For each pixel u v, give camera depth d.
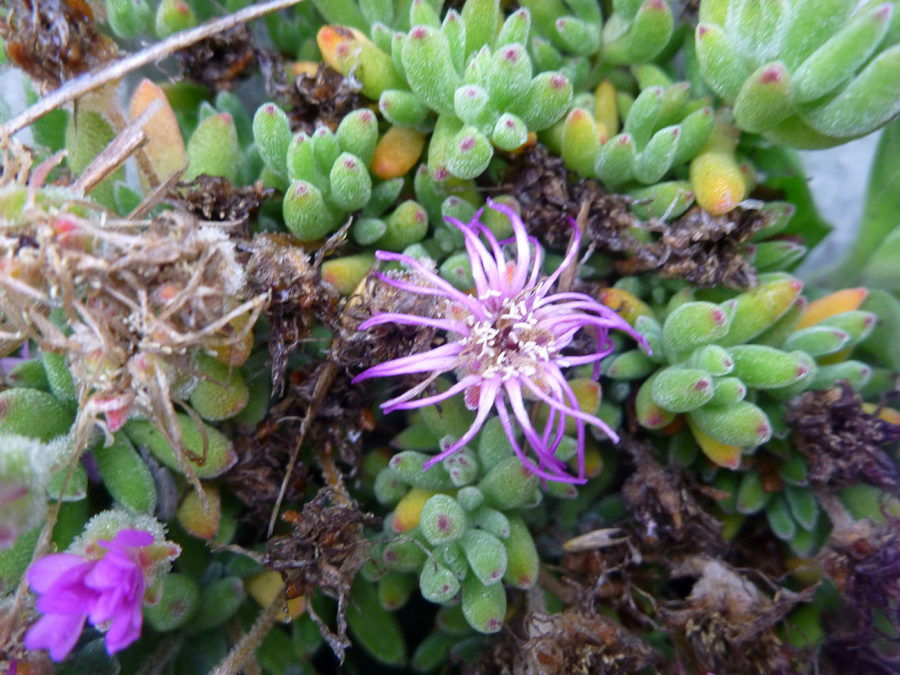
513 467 0.05
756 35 0.05
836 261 0.07
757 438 0.05
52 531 0.05
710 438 0.05
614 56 0.06
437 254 0.06
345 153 0.05
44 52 0.05
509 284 0.05
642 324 0.06
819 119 0.05
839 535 0.05
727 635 0.05
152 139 0.05
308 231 0.05
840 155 0.07
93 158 0.05
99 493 0.05
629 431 0.06
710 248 0.06
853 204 0.07
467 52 0.05
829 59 0.05
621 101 0.06
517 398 0.05
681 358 0.05
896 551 0.05
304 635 0.06
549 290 0.05
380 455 0.06
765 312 0.05
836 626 0.06
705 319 0.05
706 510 0.06
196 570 0.06
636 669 0.05
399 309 0.05
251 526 0.06
